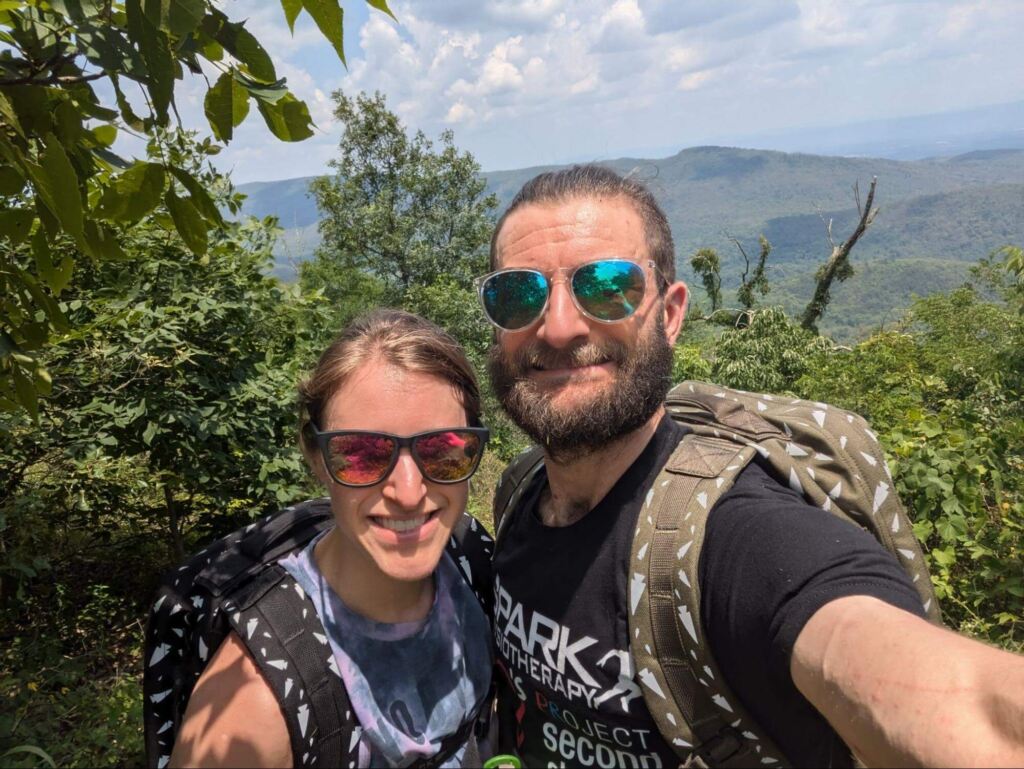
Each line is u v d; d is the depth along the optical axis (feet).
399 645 1.68
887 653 1.10
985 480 5.30
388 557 1.60
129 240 5.57
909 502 5.04
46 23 1.79
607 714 1.65
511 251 1.90
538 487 2.03
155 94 1.56
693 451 1.70
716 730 1.50
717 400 1.97
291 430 6.25
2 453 5.23
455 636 1.83
